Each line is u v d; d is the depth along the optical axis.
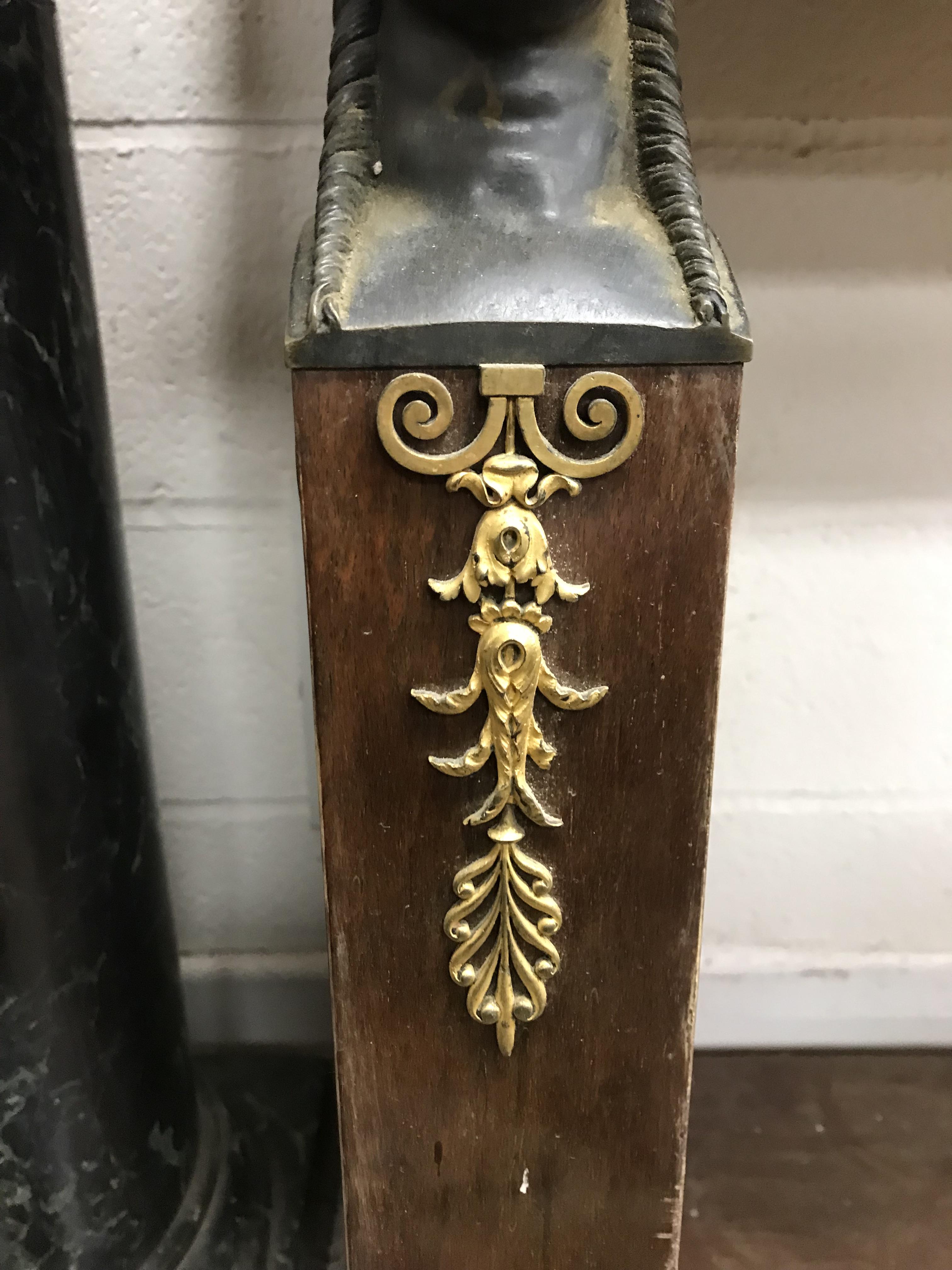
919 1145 0.40
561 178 0.23
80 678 0.29
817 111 0.33
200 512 0.37
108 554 0.31
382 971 0.27
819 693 0.39
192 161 0.33
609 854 0.26
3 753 0.27
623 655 0.24
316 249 0.22
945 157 0.33
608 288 0.22
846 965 0.43
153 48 0.32
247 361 0.35
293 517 0.37
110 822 0.31
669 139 0.23
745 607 0.38
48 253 0.27
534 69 0.22
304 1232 0.35
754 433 0.36
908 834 0.41
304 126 0.33
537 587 0.23
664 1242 0.30
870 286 0.35
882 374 0.35
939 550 0.37
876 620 0.38
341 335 0.21
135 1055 0.33
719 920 0.43
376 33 0.24
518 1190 0.29
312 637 0.23
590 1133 0.29
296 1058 0.43
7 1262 0.31
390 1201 0.29
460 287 0.21
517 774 0.25
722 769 0.41
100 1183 0.32
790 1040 0.44
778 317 0.35
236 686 0.39
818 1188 0.38
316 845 0.41
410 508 0.22
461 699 0.24
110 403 0.36
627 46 0.24
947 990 0.43
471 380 0.22
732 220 0.34
